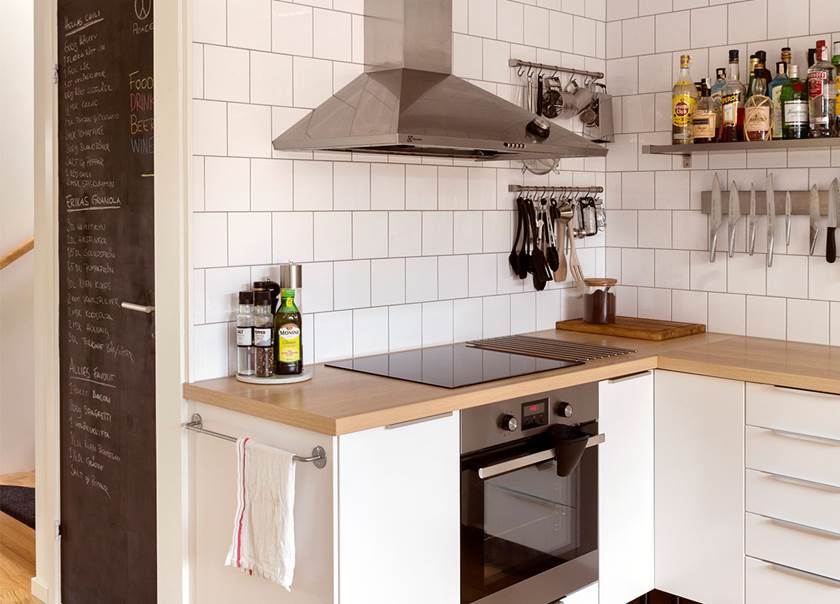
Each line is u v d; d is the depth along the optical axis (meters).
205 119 2.48
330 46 2.76
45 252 3.12
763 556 2.72
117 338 2.80
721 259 3.41
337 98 2.65
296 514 2.18
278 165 2.65
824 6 3.09
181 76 2.44
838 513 2.54
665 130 3.53
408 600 2.23
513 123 2.63
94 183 2.87
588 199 3.64
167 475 2.57
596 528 2.78
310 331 2.77
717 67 3.38
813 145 2.88
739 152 3.33
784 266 3.25
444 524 2.31
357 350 2.90
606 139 3.65
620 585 2.89
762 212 3.28
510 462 2.41
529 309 3.50
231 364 2.59
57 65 3.03
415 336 3.08
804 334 3.21
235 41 2.53
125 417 2.79
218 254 2.53
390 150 2.80
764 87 3.12
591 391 2.72
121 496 2.83
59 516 3.17
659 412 2.95
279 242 2.67
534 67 3.40
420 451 2.23
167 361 2.55
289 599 2.22
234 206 2.56
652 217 3.60
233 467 2.37
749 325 3.36
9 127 4.80
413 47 2.77
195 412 2.49
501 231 3.37
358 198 2.87
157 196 2.54
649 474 2.96
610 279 3.50
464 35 3.17
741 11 3.29
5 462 4.85
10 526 4.07
